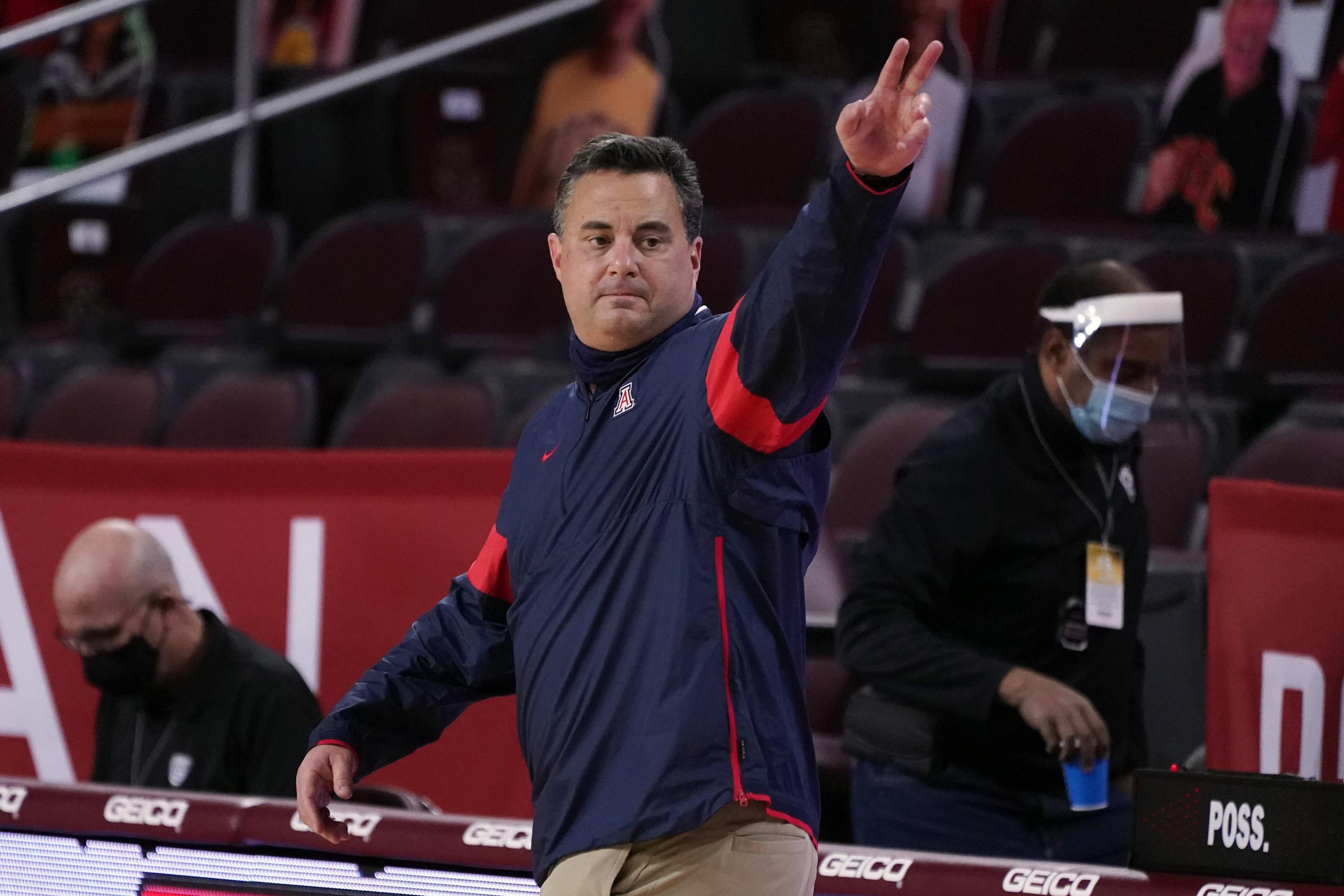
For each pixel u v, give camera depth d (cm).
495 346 2178
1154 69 2622
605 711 644
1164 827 781
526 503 705
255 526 1294
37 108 2745
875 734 1001
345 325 2320
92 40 2753
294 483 1295
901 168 583
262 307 2389
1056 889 788
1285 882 755
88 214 2669
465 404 1862
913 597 984
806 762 657
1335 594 1007
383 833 869
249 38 2384
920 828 991
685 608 638
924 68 577
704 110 2889
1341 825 754
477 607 770
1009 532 982
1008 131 2552
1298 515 1027
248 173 2434
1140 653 1050
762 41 2922
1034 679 925
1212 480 1060
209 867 898
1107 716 1005
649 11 2609
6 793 930
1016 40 2747
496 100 2748
